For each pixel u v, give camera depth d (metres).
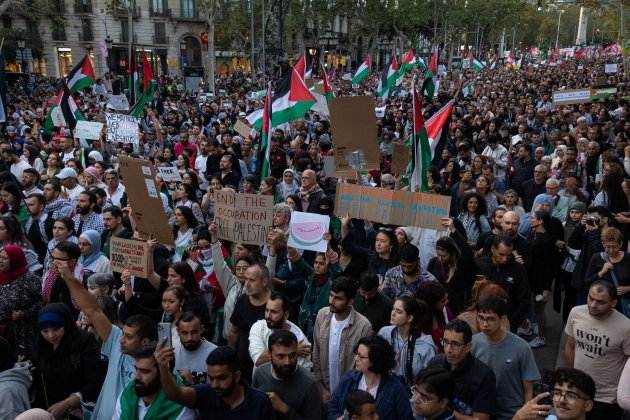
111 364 4.50
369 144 8.04
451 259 6.07
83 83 16.20
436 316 5.00
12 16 49.75
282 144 14.53
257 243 6.70
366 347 4.06
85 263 6.62
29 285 5.74
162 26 61.78
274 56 55.25
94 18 57.28
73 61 57.41
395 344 4.84
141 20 60.19
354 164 8.05
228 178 11.30
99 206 8.59
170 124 20.61
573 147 11.66
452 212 9.48
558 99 19.14
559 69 59.34
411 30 64.88
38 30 53.72
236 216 6.73
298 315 6.40
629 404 4.20
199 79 42.12
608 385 4.73
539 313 7.52
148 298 6.04
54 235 7.04
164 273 6.40
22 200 8.49
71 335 4.68
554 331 8.08
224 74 64.69
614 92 21.44
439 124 9.71
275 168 12.81
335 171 8.18
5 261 5.63
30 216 8.43
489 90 35.56
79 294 4.79
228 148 13.71
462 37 80.94
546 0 46.72
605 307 4.68
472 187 9.36
